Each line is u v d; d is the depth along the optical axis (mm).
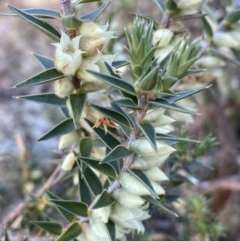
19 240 145
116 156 103
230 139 292
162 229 237
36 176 210
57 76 103
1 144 283
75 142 132
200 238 191
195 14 146
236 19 165
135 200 109
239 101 285
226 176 281
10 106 312
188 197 198
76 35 100
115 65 116
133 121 115
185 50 113
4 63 340
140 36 104
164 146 104
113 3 247
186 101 169
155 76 93
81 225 120
